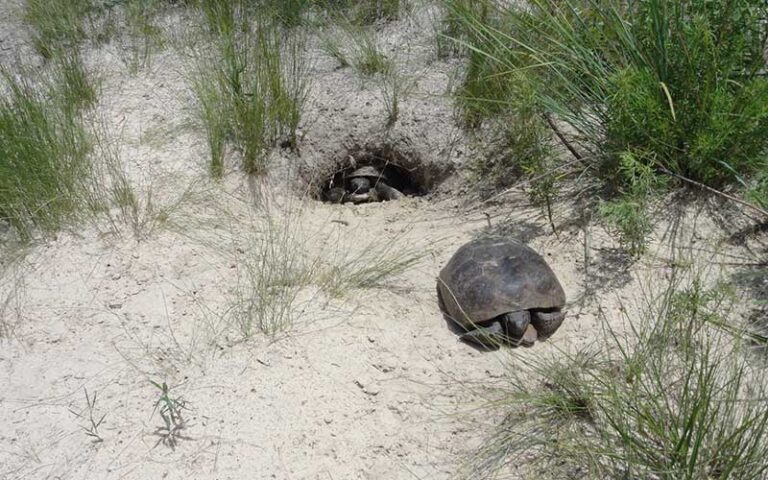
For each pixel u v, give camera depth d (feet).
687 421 5.29
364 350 6.09
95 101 8.27
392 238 7.20
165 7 9.43
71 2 9.37
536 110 7.33
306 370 5.93
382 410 5.75
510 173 7.54
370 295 6.54
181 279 6.59
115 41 9.08
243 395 5.78
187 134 7.93
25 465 5.49
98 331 6.23
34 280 6.64
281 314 6.21
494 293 6.08
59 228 7.00
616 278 6.49
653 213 6.82
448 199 7.73
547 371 5.83
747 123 6.55
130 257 6.77
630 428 5.38
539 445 5.48
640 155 6.78
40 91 8.28
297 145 8.07
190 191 7.36
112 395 5.82
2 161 7.11
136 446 5.54
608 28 7.25
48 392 5.86
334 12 9.11
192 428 5.62
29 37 9.16
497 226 7.15
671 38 7.01
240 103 7.79
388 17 9.11
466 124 7.95
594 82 7.23
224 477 5.39
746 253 6.50
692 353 5.72
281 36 8.93
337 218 7.54
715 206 6.80
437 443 5.57
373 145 8.23
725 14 6.83
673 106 6.79
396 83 8.39
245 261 6.77
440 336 6.24
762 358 5.79
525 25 7.75
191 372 5.93
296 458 5.49
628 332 6.11
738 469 5.07
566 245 6.82
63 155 7.38
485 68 7.87
